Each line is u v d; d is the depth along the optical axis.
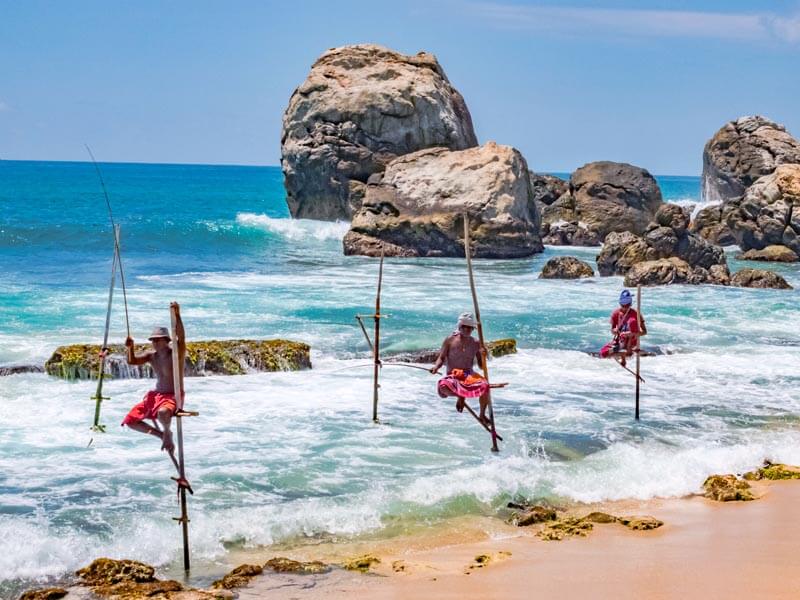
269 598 8.79
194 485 11.99
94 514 10.95
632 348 16.70
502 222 44.88
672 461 13.48
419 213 45.19
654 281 34.09
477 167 45.97
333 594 8.88
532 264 42.22
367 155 51.94
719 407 16.95
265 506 11.28
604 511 11.73
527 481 12.48
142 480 12.13
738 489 12.43
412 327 23.67
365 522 11.02
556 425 15.38
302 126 53.88
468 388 13.11
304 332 22.45
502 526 11.07
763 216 45.38
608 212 55.56
